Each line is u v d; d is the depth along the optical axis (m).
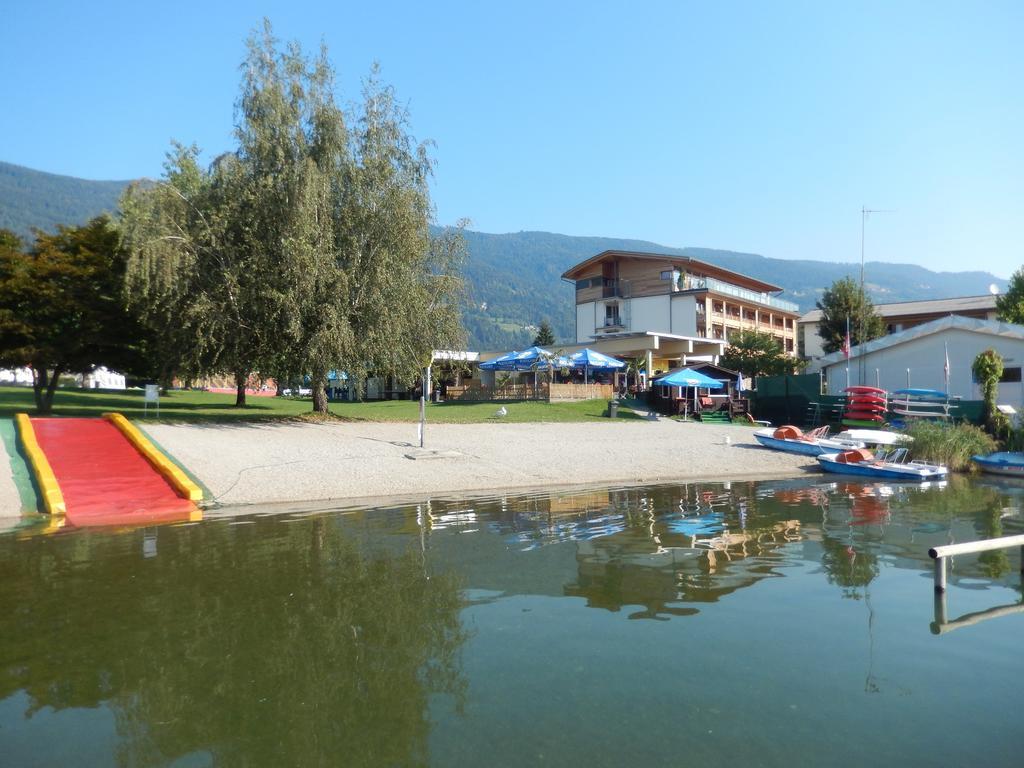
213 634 5.91
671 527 11.04
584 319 71.00
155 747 4.03
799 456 22.92
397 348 26.83
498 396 38.84
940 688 4.76
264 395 67.50
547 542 9.77
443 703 4.54
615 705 4.50
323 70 26.44
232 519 11.89
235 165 24.97
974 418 27.08
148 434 19.09
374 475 16.69
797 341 80.31
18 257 24.34
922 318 62.97
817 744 3.97
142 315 24.03
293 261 23.48
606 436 25.66
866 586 7.41
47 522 11.65
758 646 5.57
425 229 27.64
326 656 5.41
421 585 7.45
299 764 3.81
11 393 39.69
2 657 5.43
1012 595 7.08
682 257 63.28
